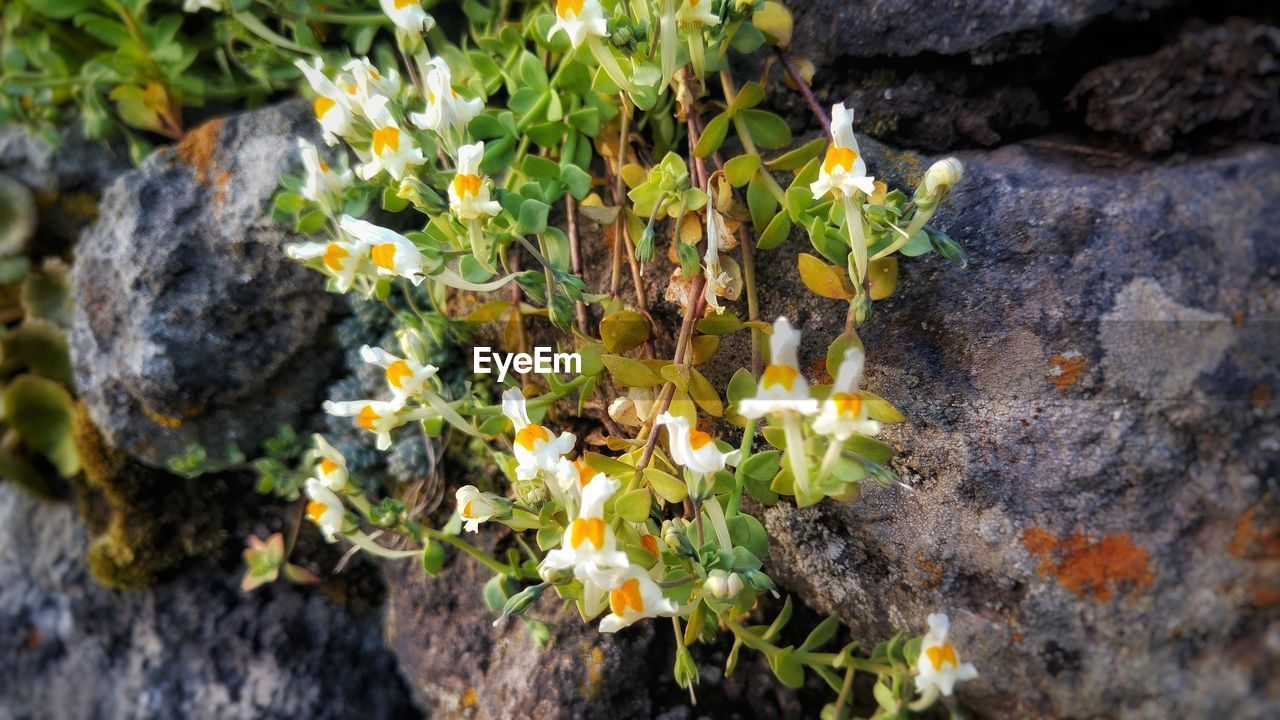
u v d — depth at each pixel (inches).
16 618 10.4
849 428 5.2
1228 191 5.5
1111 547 5.6
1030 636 5.8
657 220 7.5
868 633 6.8
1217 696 5.2
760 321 6.7
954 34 6.4
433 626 8.5
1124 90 6.0
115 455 9.3
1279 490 5.2
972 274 6.2
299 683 9.3
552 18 7.1
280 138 8.3
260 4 8.4
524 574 7.4
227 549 9.6
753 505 7.2
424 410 6.8
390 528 7.1
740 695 7.6
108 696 9.8
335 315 8.5
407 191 6.2
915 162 6.7
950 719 6.5
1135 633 5.5
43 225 10.1
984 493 6.1
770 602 7.6
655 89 6.7
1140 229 5.7
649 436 6.4
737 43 6.5
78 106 9.9
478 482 8.5
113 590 10.0
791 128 7.4
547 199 6.9
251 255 8.3
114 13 9.2
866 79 7.0
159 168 8.4
